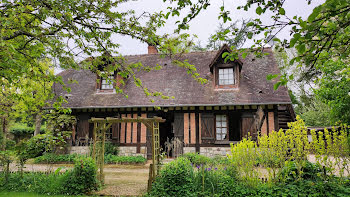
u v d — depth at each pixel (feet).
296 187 16.85
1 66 12.27
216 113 37.14
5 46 10.52
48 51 13.84
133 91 41.32
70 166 33.22
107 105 38.63
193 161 31.68
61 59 13.80
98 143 36.45
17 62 11.32
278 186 17.51
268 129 34.24
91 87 43.73
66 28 13.32
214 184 18.56
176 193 18.48
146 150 38.45
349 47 8.84
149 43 14.76
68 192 20.15
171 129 50.52
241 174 19.94
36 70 13.26
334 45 8.47
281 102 33.19
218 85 38.99
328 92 19.43
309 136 47.03
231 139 40.75
